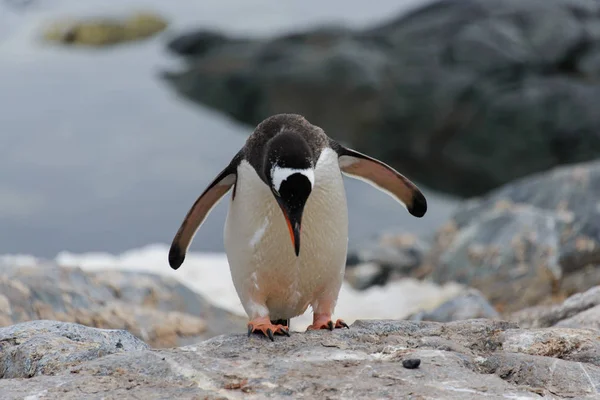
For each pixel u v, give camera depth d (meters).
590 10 36.66
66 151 33.56
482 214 18.64
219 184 8.53
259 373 6.75
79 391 6.47
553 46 34.72
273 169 7.61
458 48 35.25
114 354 7.28
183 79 40.75
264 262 8.12
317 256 8.21
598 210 16.73
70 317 11.57
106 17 49.09
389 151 36.66
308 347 7.42
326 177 8.03
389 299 17.11
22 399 6.33
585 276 15.59
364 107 35.88
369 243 20.67
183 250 9.09
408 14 38.47
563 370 6.87
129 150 33.78
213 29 43.97
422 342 7.64
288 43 39.75
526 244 16.94
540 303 15.53
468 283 17.20
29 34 48.47
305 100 37.03
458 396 6.16
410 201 9.33
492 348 7.74
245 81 38.38
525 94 33.22
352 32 39.69
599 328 8.85
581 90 32.91
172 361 7.05
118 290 12.88
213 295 16.86
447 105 34.47
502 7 36.53
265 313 8.30
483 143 34.34
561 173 18.50
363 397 6.20
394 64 35.84
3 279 11.66
